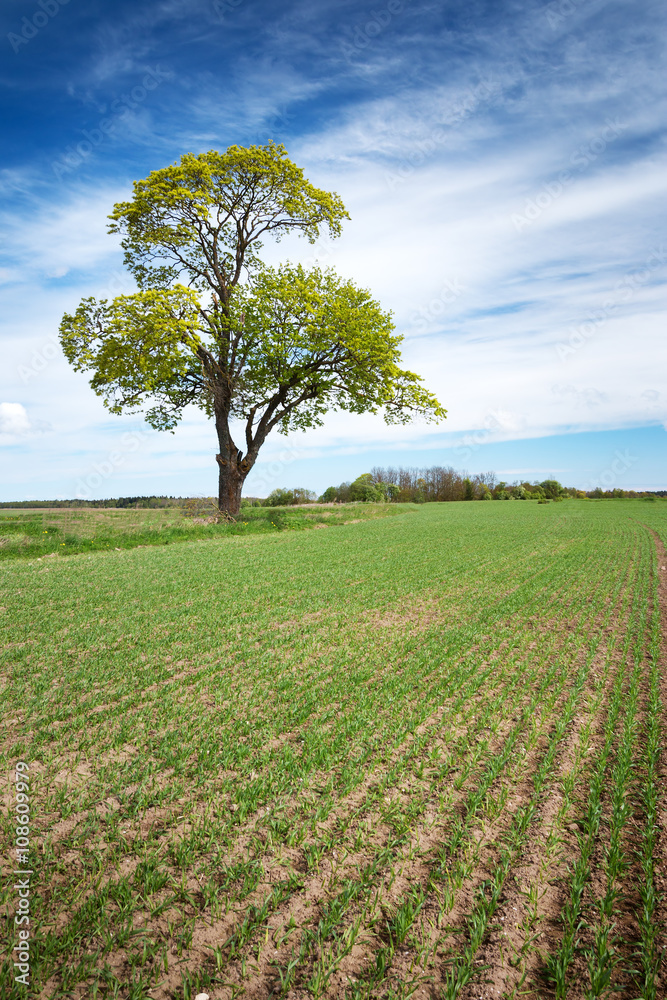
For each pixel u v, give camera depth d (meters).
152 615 8.32
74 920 2.39
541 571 12.74
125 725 4.41
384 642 6.98
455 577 11.91
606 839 3.04
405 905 2.49
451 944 2.36
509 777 3.70
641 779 3.67
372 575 12.10
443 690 5.29
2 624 7.79
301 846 2.94
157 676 5.59
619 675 5.69
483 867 2.83
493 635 7.34
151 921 2.45
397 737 4.20
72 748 4.06
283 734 4.35
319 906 2.54
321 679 5.57
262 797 3.38
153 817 3.19
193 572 12.38
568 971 2.23
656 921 2.47
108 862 2.81
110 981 2.13
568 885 2.71
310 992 2.11
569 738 4.28
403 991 2.12
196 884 2.67
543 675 5.80
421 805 3.31
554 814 3.26
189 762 3.85
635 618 8.27
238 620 8.05
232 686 5.37
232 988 2.13
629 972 2.23
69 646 6.70
